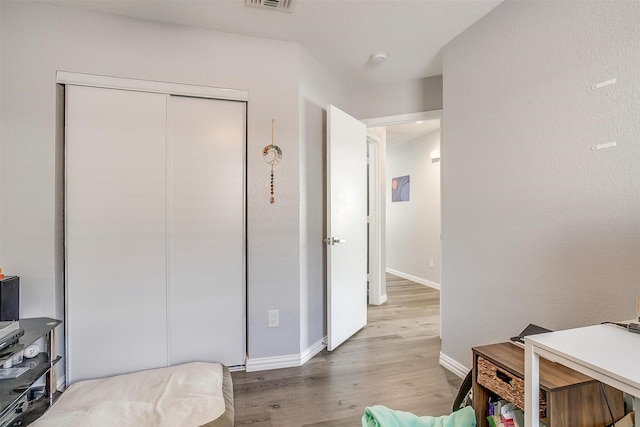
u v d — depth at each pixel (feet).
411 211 18.16
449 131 7.52
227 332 7.47
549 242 5.27
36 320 6.02
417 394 6.52
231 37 7.36
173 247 7.14
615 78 4.42
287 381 7.00
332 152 8.57
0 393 4.97
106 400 5.72
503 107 6.11
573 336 3.24
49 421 5.11
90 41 6.59
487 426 4.57
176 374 6.57
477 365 4.62
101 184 6.72
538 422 3.18
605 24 4.53
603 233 4.56
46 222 6.31
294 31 7.26
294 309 7.75
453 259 7.42
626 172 4.31
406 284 17.10
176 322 7.15
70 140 6.55
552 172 5.23
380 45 7.84
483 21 6.59
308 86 8.25
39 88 6.31
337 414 5.84
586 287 4.76
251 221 7.47
